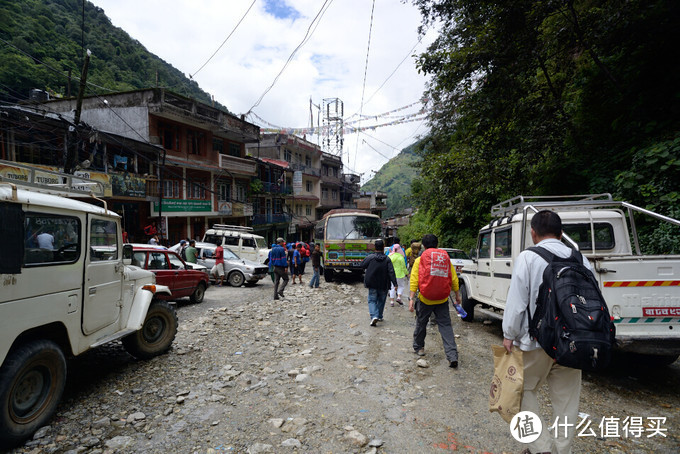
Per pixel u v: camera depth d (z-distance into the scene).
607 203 5.06
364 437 3.03
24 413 3.15
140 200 19.02
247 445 3.02
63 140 15.34
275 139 40.31
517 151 10.58
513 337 2.47
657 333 3.97
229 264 14.17
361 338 6.21
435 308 4.95
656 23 7.40
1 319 2.91
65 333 3.70
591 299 2.17
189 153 24.11
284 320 7.76
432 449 2.90
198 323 7.50
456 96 11.42
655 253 6.61
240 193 30.45
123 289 4.85
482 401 3.76
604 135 9.04
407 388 4.09
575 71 10.34
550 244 2.51
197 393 4.08
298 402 3.80
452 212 11.76
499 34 8.59
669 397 3.88
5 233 2.96
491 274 6.29
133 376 4.64
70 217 3.79
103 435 3.21
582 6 8.46
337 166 54.34
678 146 6.65
